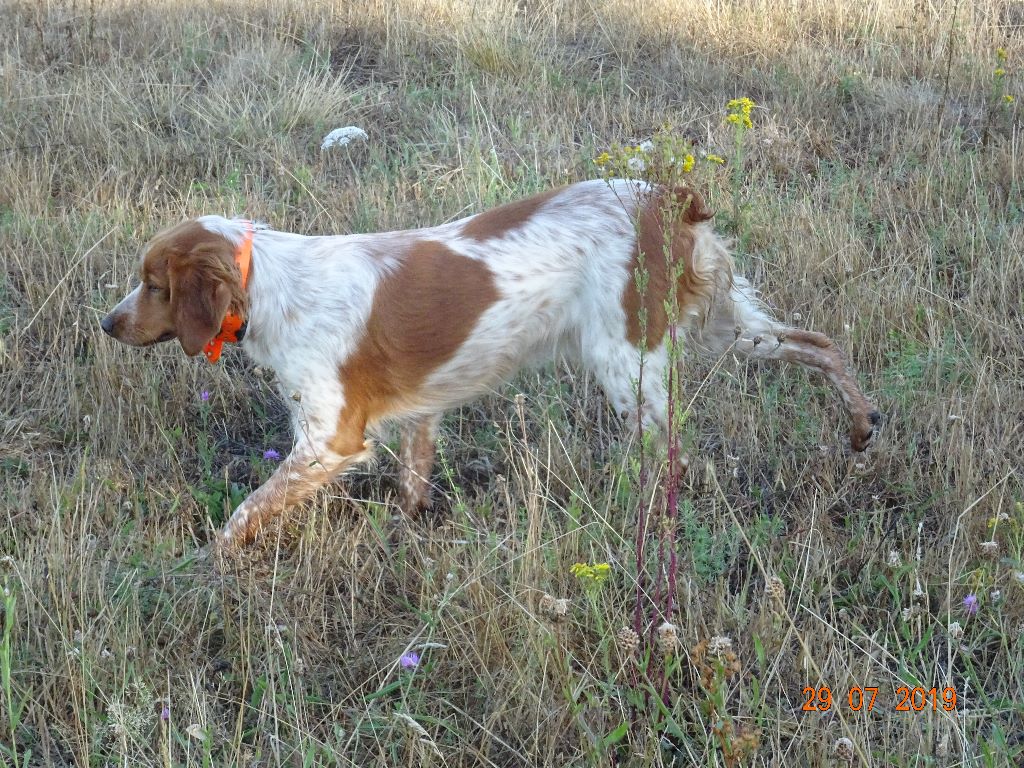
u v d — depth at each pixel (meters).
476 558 2.82
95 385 3.23
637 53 4.61
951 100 4.21
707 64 4.39
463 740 2.63
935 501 2.99
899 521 2.97
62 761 2.62
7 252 3.53
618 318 2.96
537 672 2.66
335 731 2.61
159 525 2.98
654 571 2.83
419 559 2.90
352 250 2.94
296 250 2.94
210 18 4.70
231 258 2.88
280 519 2.94
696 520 2.94
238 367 3.34
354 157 3.98
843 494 3.04
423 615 2.76
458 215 3.62
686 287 3.00
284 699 2.65
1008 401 3.17
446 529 2.96
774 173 3.89
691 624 2.72
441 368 2.96
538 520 2.82
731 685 2.68
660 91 4.29
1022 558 2.82
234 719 2.69
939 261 3.57
